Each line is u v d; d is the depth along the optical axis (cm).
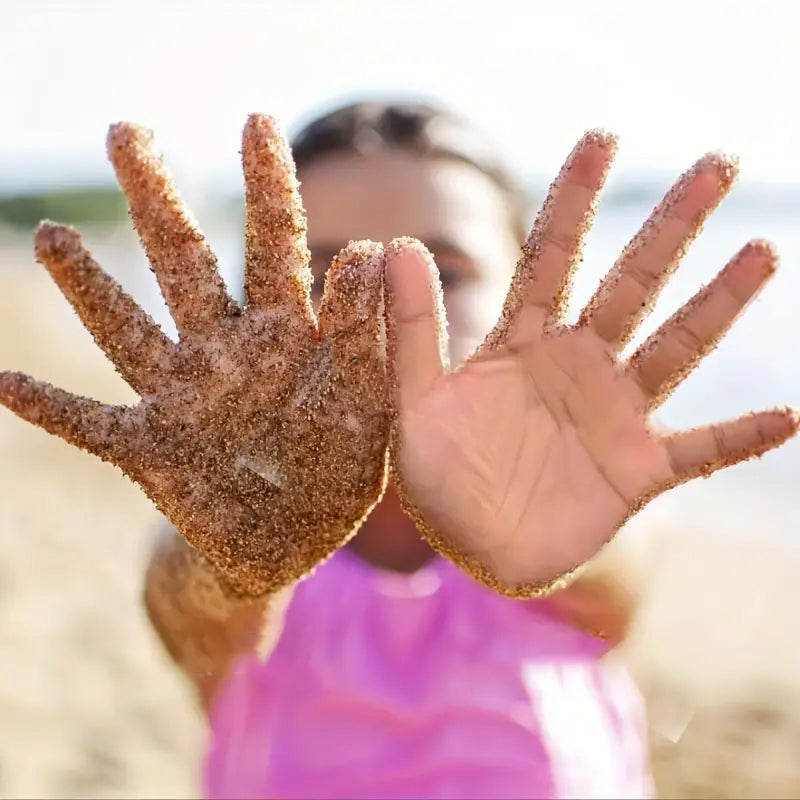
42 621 124
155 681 109
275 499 38
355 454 39
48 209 841
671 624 123
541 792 49
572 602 54
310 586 54
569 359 39
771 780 87
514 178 70
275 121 38
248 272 39
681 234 38
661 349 38
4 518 165
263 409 38
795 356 211
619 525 39
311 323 39
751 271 37
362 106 64
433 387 39
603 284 39
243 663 53
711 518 160
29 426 225
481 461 39
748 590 132
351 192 60
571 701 52
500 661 52
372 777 49
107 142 38
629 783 54
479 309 60
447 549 39
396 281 38
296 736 51
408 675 52
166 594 50
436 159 62
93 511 168
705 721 98
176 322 38
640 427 38
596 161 38
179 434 38
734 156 37
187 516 38
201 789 57
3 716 100
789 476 172
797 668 109
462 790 49
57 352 343
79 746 96
